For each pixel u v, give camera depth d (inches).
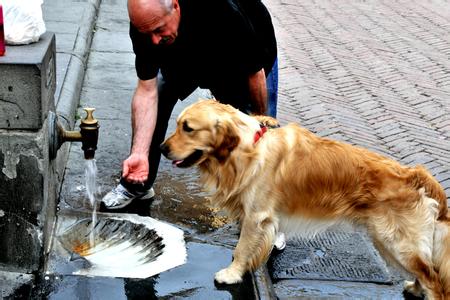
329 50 425.4
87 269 165.5
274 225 165.3
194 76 186.4
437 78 385.1
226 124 157.8
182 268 169.2
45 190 160.7
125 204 198.1
